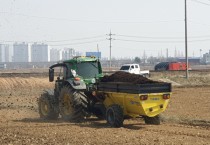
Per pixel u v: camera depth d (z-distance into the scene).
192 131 13.63
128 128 14.63
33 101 27.11
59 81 17.70
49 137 12.52
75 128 14.54
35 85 40.50
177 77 52.09
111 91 15.45
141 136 12.45
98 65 17.61
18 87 39.44
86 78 17.11
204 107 21.67
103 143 11.28
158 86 14.56
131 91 14.49
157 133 13.17
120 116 14.77
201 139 11.92
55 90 17.89
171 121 16.58
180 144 11.03
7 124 16.06
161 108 14.72
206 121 16.16
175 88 38.41
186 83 48.03
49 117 17.94
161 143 11.16
